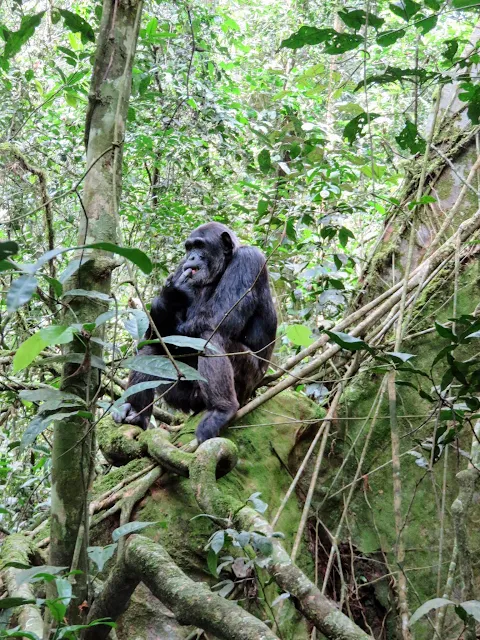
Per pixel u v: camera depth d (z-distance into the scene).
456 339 3.72
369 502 5.68
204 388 5.54
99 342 2.92
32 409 6.78
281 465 5.64
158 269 8.25
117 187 3.73
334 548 4.92
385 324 5.76
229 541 3.76
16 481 6.35
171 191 9.03
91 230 3.65
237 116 9.41
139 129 8.30
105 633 3.66
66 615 3.33
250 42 13.47
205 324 6.03
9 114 7.57
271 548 3.46
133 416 5.70
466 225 5.69
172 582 3.32
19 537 4.37
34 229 6.83
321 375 6.47
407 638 3.61
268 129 10.02
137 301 6.16
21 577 2.79
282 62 13.41
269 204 8.06
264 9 13.77
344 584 4.94
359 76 11.92
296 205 7.77
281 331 7.37
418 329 5.91
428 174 6.79
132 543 3.59
